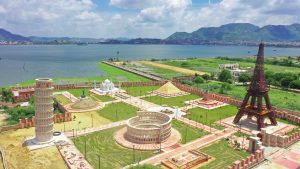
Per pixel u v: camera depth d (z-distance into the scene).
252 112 124.06
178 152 98.50
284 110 150.50
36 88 100.81
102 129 120.25
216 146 104.31
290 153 98.44
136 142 106.06
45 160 90.56
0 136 109.50
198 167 88.25
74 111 145.50
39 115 101.81
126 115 141.00
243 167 84.75
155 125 118.75
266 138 106.38
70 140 107.50
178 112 146.75
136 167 80.81
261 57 123.25
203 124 128.62
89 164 88.75
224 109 155.12
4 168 83.69
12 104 156.00
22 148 98.44
